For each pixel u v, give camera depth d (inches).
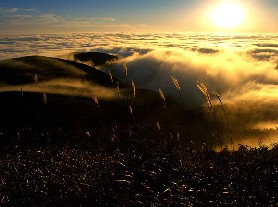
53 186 314.0
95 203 262.7
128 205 241.8
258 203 224.5
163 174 266.2
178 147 364.5
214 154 366.9
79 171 365.7
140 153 337.7
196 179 257.6
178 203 225.8
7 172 377.1
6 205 277.7
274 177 261.6
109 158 407.5
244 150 370.6
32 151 540.4
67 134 941.2
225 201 227.3
